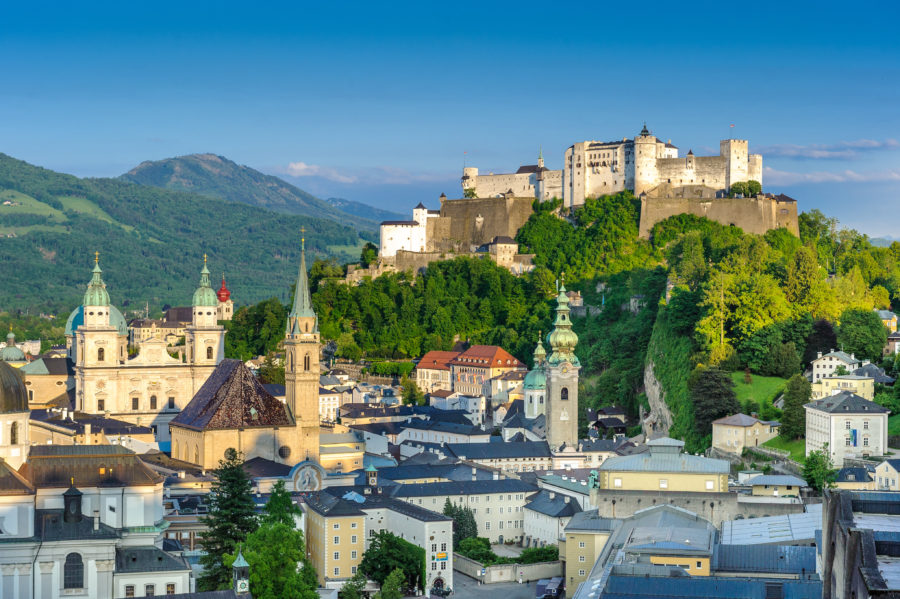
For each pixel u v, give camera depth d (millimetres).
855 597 132375
